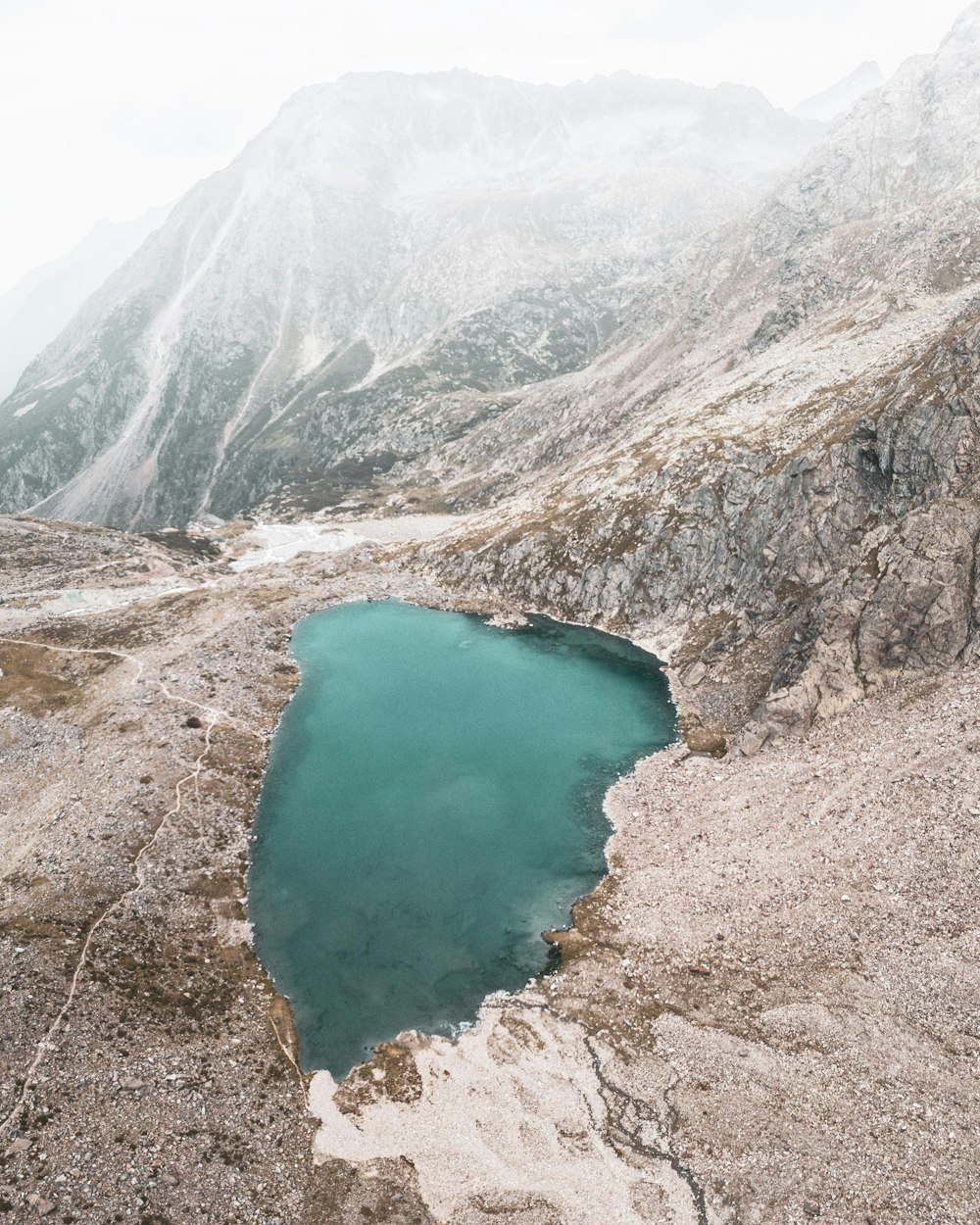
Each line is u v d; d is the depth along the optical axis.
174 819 82.50
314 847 79.44
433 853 77.25
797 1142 43.78
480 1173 44.88
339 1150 46.94
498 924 66.19
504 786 89.06
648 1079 49.31
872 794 68.06
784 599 107.94
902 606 82.81
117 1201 41.97
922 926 55.38
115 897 68.19
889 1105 44.66
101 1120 46.47
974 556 81.56
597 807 83.00
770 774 78.44
